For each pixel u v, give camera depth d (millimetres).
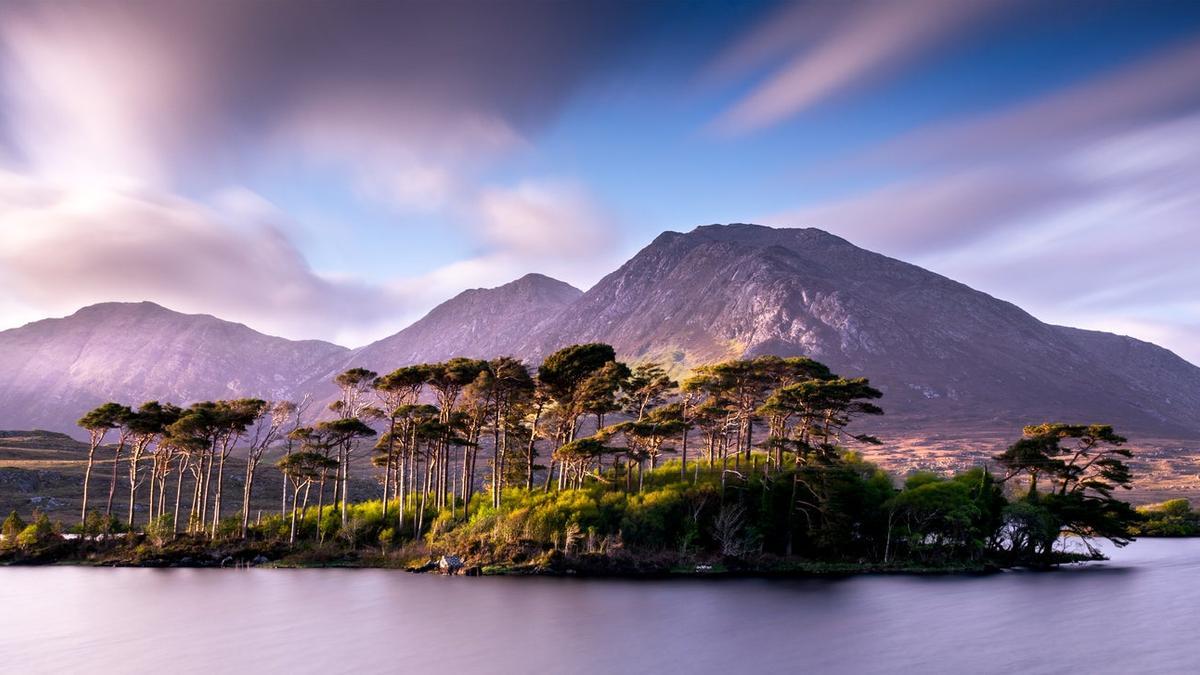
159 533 110125
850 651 58719
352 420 108812
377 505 119688
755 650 58688
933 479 111250
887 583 90438
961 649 59812
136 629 65438
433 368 110250
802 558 101625
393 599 78312
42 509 154250
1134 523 118062
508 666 54219
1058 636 64438
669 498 100625
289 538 111188
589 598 78688
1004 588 89000
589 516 99875
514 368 106688
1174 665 55844
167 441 113250
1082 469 117250
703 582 88688
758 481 105812
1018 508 110812
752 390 116062
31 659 56562
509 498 108562
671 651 58156
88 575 96312
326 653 57469
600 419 116062
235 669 53625
